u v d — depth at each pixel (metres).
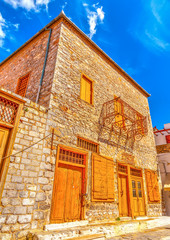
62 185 5.51
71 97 6.79
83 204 5.85
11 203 4.05
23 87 8.07
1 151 4.33
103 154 7.45
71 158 6.12
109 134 8.24
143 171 10.00
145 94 13.69
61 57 6.93
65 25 7.75
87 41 8.75
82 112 7.09
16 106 4.90
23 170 4.50
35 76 7.43
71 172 5.98
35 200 4.54
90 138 7.07
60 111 6.12
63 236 4.21
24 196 4.34
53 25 8.05
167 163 12.66
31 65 8.20
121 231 5.75
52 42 7.50
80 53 8.07
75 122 6.60
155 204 10.05
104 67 9.57
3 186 4.00
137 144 10.30
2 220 3.80
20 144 4.63
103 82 9.08
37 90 6.76
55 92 6.17
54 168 5.31
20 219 4.10
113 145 8.26
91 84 8.28
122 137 9.12
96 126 7.61
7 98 4.68
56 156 5.49
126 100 10.73
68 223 5.09
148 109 13.42
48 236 3.93
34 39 8.98
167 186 10.98
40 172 4.88
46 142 5.32
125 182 8.35
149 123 12.87
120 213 7.35
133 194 8.64
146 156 10.90
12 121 4.69
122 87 10.76
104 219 6.42
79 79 7.52
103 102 8.56
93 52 9.04
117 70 10.77
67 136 6.08
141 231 6.34
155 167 11.55
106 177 7.09
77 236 4.52
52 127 5.66
